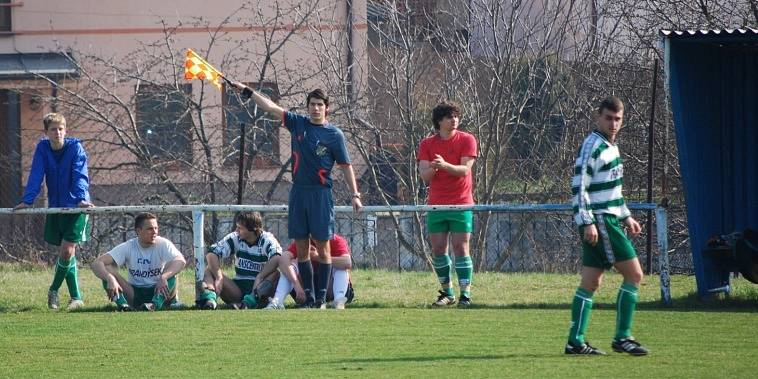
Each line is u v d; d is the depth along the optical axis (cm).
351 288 4003
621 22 7138
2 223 6462
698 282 3916
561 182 6644
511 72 6994
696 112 4122
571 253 5988
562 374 2456
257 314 3628
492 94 6981
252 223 4016
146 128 7225
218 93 8000
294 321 3441
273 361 2747
